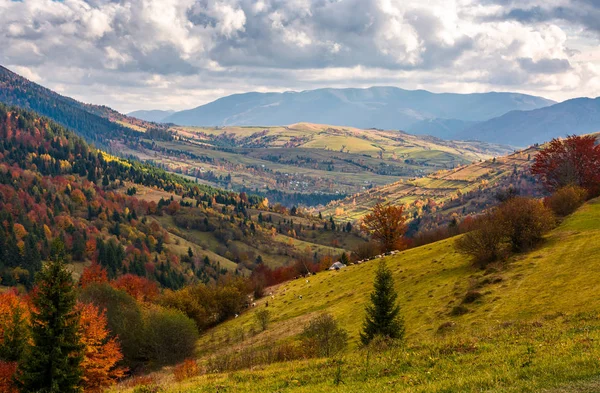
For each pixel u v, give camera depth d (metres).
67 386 42.44
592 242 58.19
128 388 33.84
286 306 91.56
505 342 28.50
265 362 42.25
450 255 80.25
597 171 97.44
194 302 100.31
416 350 29.83
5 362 57.00
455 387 20.08
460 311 50.31
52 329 42.25
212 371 42.12
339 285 91.19
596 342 23.61
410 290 68.19
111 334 77.19
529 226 67.00
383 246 126.81
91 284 90.50
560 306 41.12
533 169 107.75
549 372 19.97
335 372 27.25
